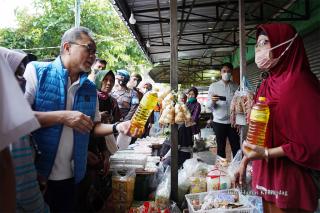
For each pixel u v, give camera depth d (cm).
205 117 1230
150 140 523
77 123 167
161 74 1720
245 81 387
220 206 225
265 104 154
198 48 1055
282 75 160
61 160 196
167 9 628
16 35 836
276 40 161
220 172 298
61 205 202
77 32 194
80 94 202
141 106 194
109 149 267
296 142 145
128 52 1234
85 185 266
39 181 184
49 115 165
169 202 288
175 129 302
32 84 183
